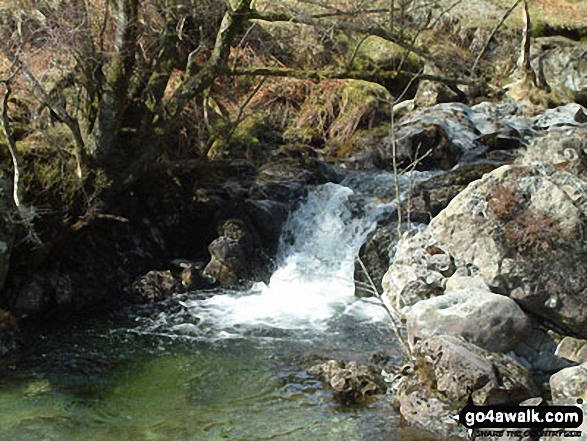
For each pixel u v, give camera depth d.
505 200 6.89
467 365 5.96
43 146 8.23
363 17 11.27
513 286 6.77
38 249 8.05
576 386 5.90
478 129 12.37
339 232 9.91
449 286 6.97
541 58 14.83
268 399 6.55
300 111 13.00
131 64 8.27
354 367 6.86
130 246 9.13
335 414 6.28
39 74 8.88
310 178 10.62
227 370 7.10
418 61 14.28
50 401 6.46
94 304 8.55
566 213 6.79
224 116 11.55
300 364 7.23
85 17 8.00
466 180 10.05
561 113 13.35
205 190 9.98
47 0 8.52
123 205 9.02
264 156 11.16
